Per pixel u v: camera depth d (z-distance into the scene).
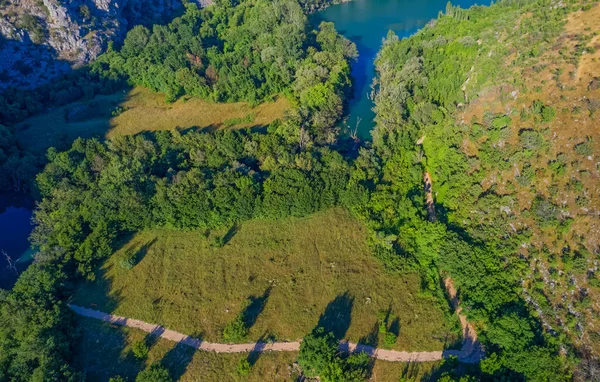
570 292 79.25
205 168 111.38
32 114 143.38
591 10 110.62
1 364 73.50
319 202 103.12
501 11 145.00
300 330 82.19
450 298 87.25
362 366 75.31
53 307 82.06
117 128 137.62
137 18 195.00
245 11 198.50
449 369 75.44
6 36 150.00
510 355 73.06
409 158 112.00
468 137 107.06
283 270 92.50
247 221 103.19
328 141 121.38
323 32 171.50
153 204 101.06
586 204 84.94
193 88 148.75
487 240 89.25
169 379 73.62
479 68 120.75
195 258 95.75
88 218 98.94
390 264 91.19
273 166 109.12
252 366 77.12
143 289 89.88
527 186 92.38
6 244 105.69
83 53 163.50
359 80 156.25
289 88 144.50
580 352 73.00
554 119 96.44
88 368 77.06
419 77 132.50
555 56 105.81
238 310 85.69
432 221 99.88
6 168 115.19
